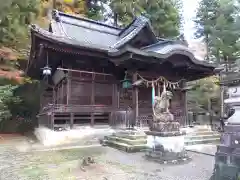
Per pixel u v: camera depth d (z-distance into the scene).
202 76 16.48
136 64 12.95
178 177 5.91
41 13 19.56
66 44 12.02
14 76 15.61
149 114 13.92
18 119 19.81
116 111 13.78
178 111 15.21
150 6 25.67
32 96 21.08
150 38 16.33
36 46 12.68
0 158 8.50
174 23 27.41
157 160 7.56
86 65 14.27
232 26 25.64
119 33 18.48
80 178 5.85
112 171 6.48
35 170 6.73
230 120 4.32
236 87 4.48
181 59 13.30
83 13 25.62
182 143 7.91
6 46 17.31
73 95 13.51
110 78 14.88
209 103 21.91
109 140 11.66
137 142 9.88
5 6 14.94
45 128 13.81
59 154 9.20
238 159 3.89
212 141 11.73
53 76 17.31
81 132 12.36
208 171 6.43
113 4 25.34
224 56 26.17
